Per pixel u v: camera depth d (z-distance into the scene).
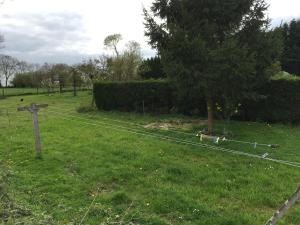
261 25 15.47
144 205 8.46
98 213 7.90
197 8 15.28
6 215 6.68
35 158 12.45
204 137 14.33
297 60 49.25
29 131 17.77
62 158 12.37
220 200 8.81
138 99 23.59
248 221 7.59
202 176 10.37
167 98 22.52
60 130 17.88
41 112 25.77
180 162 11.72
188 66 14.56
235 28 15.60
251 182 9.88
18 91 53.97
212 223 7.49
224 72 14.17
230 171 10.80
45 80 50.09
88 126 18.86
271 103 18.70
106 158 12.27
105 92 25.11
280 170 10.85
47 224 6.66
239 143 14.21
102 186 9.80
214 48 14.84
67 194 9.13
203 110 21.30
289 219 7.81
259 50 15.35
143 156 12.34
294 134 15.98
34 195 9.02
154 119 20.81
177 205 8.29
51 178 10.29
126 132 16.89
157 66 34.91
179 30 14.27
